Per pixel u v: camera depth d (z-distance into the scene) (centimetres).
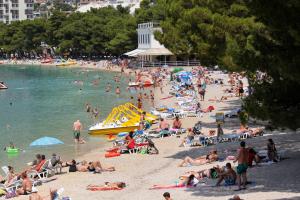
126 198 3145
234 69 4062
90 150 5041
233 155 4025
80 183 3672
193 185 3253
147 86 10775
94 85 11981
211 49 4331
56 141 4872
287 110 2767
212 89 9406
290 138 4416
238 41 3095
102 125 5862
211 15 4212
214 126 5575
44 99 9719
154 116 6359
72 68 18300
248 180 3147
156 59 15288
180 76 10781
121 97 9450
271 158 3556
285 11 2373
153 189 3297
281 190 2872
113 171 3991
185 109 6744
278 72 2688
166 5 5531
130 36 17650
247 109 2867
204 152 4306
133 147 4631
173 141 4981
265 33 2562
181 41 4959
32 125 6750
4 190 3553
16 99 9950
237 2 3566
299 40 2373
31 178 3834
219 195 2928
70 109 8181
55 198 3120
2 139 5841
